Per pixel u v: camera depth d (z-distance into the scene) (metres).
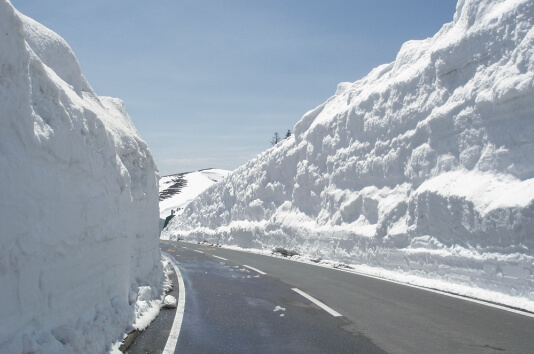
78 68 7.94
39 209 3.90
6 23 3.44
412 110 15.46
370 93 18.73
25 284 3.65
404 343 5.95
